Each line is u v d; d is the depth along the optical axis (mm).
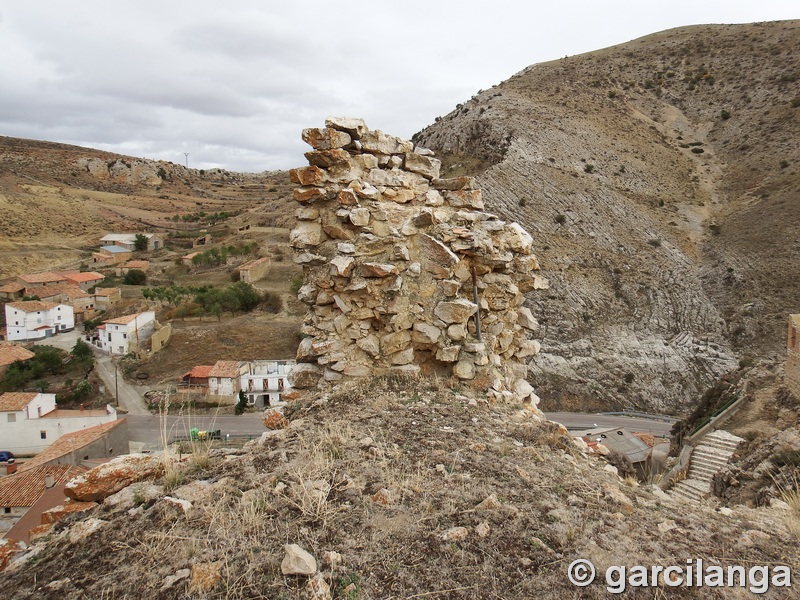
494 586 3365
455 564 3537
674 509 4934
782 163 74438
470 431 6098
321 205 8312
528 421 7148
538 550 3740
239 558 3445
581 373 50062
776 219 63812
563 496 4664
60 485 18016
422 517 4004
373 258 8086
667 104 101000
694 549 4012
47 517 4879
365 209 8102
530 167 73000
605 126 88750
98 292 67188
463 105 103375
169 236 104625
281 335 53375
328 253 8242
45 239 94188
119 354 52844
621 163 79250
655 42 126375
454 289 8031
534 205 66750
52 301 64250
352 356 8000
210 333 54000
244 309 61812
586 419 44219
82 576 3494
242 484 4535
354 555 3553
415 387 7578
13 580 3623
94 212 115312
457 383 7984
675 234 66875
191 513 4027
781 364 25641
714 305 57219
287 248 84938
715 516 4926
